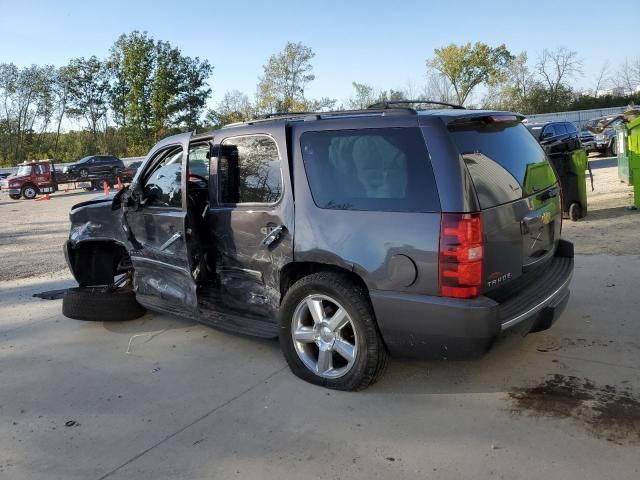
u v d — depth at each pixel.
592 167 19.66
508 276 3.31
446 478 2.68
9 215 18.70
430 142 3.17
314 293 3.60
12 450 3.19
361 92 55.44
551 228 3.95
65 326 5.41
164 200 4.63
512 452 2.85
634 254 6.43
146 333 5.07
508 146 3.66
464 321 3.02
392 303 3.23
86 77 60.66
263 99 53.75
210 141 4.39
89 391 3.92
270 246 3.84
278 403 3.54
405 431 3.11
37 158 61.16
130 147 54.19
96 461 3.03
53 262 9.02
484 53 56.53
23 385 4.09
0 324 5.61
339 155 3.53
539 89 56.31
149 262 4.77
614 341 4.11
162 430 3.32
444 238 3.04
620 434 2.94
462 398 3.44
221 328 4.20
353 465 2.83
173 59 51.41
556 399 3.35
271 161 3.86
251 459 2.95
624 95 55.22
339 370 3.60
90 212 5.24
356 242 3.35
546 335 4.31
